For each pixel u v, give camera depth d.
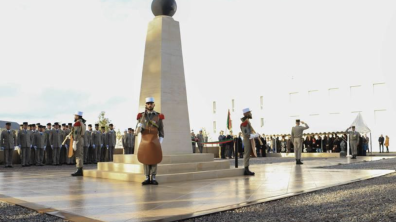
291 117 56.72
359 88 50.69
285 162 22.19
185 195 7.96
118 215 5.89
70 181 11.19
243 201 7.10
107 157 25.64
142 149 10.04
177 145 12.53
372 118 49.22
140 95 12.84
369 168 15.29
